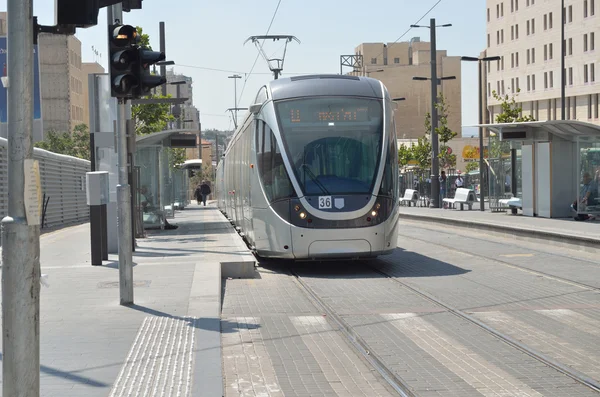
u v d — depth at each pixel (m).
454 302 11.70
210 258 16.58
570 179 26.59
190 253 18.14
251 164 17.30
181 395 6.38
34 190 5.02
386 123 16.17
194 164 57.88
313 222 15.33
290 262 17.89
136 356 7.82
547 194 26.80
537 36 87.50
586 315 10.53
